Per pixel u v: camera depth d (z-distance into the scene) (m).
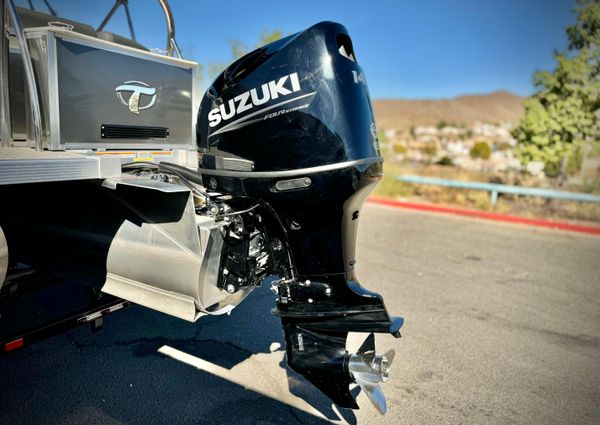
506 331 3.34
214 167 1.96
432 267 4.96
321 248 1.84
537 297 4.13
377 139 1.94
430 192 10.70
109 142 2.47
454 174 12.84
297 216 1.82
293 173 1.77
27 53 2.16
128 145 2.59
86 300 3.39
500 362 2.86
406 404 2.36
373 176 1.83
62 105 2.20
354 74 1.82
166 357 2.72
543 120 9.88
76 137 2.29
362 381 1.74
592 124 9.54
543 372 2.75
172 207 1.86
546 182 10.58
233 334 3.06
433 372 2.70
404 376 2.64
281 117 1.77
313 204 1.78
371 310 1.81
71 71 2.22
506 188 9.18
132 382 2.44
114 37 3.05
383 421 2.21
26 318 3.06
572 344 3.16
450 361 2.85
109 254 2.10
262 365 2.67
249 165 1.85
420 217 8.27
